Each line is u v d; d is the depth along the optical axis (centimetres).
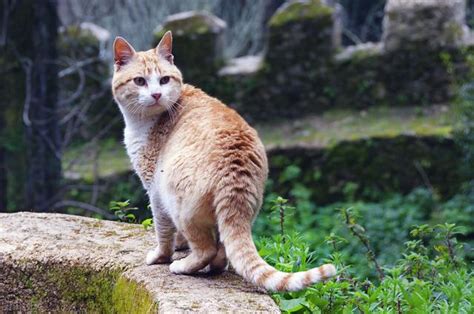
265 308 396
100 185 1164
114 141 1292
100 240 510
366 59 1267
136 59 481
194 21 1323
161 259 464
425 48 1237
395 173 1139
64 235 518
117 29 1800
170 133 460
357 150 1152
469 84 1096
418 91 1245
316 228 1070
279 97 1302
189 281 432
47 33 1094
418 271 511
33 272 479
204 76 1318
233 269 457
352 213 585
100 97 1293
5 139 1096
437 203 1085
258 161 421
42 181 1070
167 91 466
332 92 1283
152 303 411
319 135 1202
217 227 425
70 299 473
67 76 1284
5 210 1123
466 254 761
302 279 381
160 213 457
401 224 1038
